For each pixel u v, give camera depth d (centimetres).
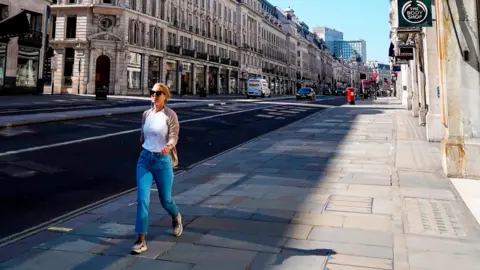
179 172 789
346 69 18288
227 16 6981
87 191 632
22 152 904
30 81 3397
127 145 1072
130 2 4369
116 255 367
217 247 382
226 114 2178
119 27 4238
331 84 15312
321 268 328
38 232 437
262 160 898
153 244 393
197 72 5891
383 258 347
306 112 2502
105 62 4253
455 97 700
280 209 511
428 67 1163
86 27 4181
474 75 692
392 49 2414
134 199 588
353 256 353
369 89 8431
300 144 1141
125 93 4297
